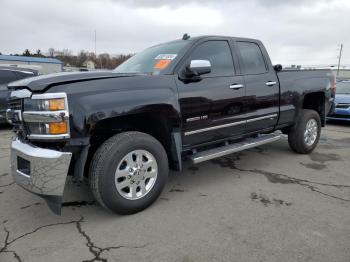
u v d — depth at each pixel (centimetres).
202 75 365
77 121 266
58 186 265
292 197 354
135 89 301
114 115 282
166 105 319
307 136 533
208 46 383
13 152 293
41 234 275
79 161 278
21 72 841
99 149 289
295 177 425
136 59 415
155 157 318
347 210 319
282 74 476
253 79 423
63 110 262
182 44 377
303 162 498
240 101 403
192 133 357
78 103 267
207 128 371
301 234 271
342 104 906
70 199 352
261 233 273
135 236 271
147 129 346
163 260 236
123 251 248
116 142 289
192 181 411
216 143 399
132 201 304
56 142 274
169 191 375
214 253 244
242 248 250
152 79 319
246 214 311
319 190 376
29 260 237
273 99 455
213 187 388
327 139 706
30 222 298
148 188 317
